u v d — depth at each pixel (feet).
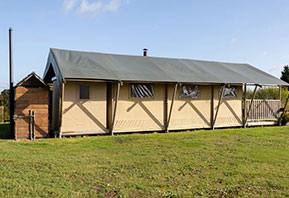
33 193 15.07
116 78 36.32
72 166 20.81
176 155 24.99
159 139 34.37
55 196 14.78
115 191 15.90
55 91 40.40
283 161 23.11
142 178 18.34
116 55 46.80
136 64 44.19
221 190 16.28
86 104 37.63
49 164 21.15
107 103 39.88
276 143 31.65
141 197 15.15
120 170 20.06
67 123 36.50
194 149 27.81
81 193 15.43
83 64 38.70
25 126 33.81
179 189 16.38
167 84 42.75
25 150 26.37
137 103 40.91
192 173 19.56
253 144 30.94
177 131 43.83
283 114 53.72
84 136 37.01
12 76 36.73
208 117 46.39
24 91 33.99
